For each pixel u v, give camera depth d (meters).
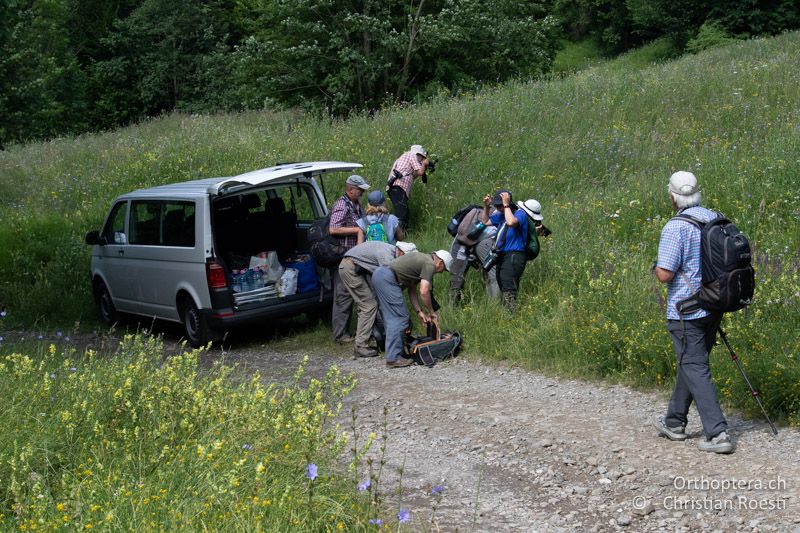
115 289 11.11
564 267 9.44
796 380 5.96
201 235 9.48
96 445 4.97
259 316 9.59
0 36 19.89
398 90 24.56
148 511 4.07
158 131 21.59
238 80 26.41
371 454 5.93
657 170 12.59
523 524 4.67
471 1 24.39
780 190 10.20
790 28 35.28
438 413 6.86
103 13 43.97
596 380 7.43
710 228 5.39
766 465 5.19
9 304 12.20
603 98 16.62
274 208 10.23
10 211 15.91
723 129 14.02
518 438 6.10
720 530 4.40
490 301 9.08
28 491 4.49
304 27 23.88
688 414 6.32
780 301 6.95
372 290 8.97
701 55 23.52
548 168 13.54
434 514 4.67
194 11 39.84
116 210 11.12
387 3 24.77
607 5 50.47
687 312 5.45
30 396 5.46
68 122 37.47
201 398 5.38
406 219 12.10
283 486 4.47
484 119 15.66
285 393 5.80
